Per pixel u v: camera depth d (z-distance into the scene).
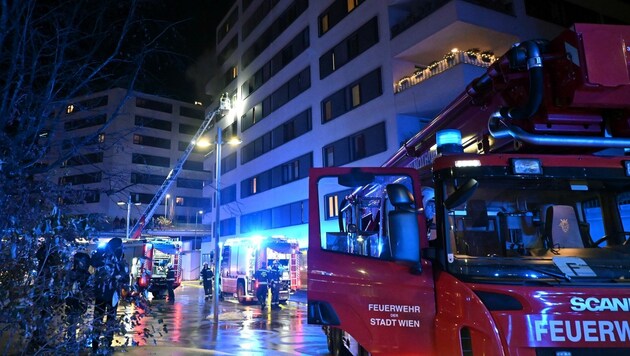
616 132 3.50
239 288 19.67
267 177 35.03
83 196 5.01
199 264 48.56
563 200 3.72
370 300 3.56
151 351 7.73
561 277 3.17
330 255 3.83
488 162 3.55
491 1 20.59
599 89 3.17
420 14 21.55
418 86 20.97
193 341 10.45
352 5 26.56
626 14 26.88
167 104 62.81
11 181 4.30
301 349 9.56
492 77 3.79
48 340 4.47
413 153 5.88
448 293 3.23
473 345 3.02
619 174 3.55
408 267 3.50
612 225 3.71
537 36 21.89
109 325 5.07
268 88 36.12
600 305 2.98
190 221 62.03
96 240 4.96
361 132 24.84
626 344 2.91
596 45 3.14
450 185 3.54
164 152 61.59
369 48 24.64
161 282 21.41
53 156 5.23
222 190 42.88
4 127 4.70
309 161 29.56
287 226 31.59
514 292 3.02
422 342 3.36
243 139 39.78
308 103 30.14
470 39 21.20
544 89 3.40
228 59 44.88
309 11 30.89
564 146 3.53
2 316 4.01
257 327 12.80
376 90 23.89
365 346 3.50
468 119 4.58
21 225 4.25
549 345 2.90
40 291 4.26
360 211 6.38
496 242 3.50
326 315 3.66
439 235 3.50
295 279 19.88
